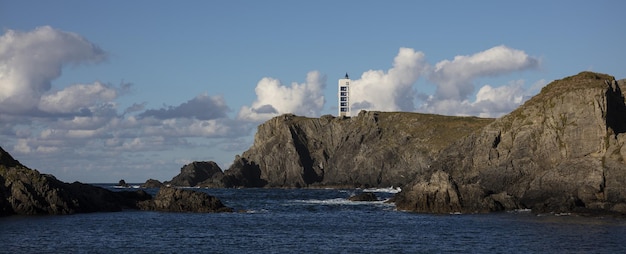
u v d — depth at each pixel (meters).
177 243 89.25
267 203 180.00
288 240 93.25
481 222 113.00
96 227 104.56
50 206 122.25
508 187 149.00
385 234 99.38
